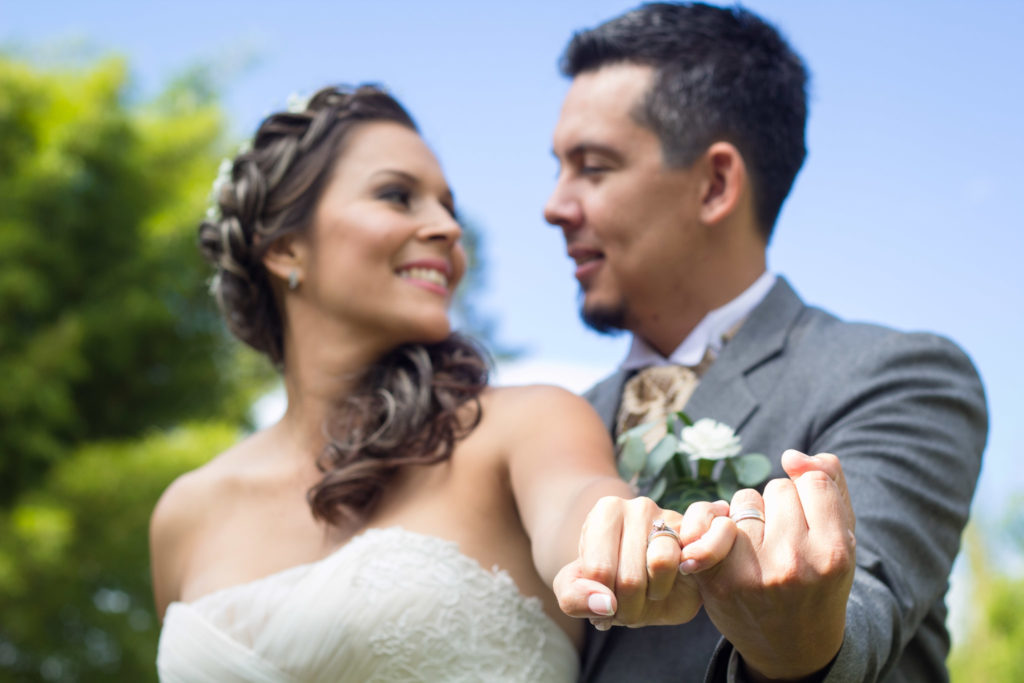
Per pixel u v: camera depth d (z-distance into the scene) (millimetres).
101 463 9367
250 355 10688
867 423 1850
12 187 9523
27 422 9281
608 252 2225
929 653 1877
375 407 2164
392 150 2299
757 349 2062
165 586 2393
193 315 10352
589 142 2234
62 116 10148
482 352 2352
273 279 2391
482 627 1913
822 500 1200
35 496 9141
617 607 1176
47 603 8914
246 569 2164
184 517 2371
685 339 2238
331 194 2275
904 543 1682
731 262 2221
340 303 2230
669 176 2197
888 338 1969
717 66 2232
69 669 9172
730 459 1853
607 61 2309
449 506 2055
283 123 2373
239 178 2379
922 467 1787
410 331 2215
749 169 2248
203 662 1993
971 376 1979
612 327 2316
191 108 11734
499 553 2018
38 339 9359
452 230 2281
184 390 10531
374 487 2102
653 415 2148
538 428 2021
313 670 1915
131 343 9945
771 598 1171
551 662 1950
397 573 1935
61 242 9688
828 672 1302
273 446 2404
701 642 1789
